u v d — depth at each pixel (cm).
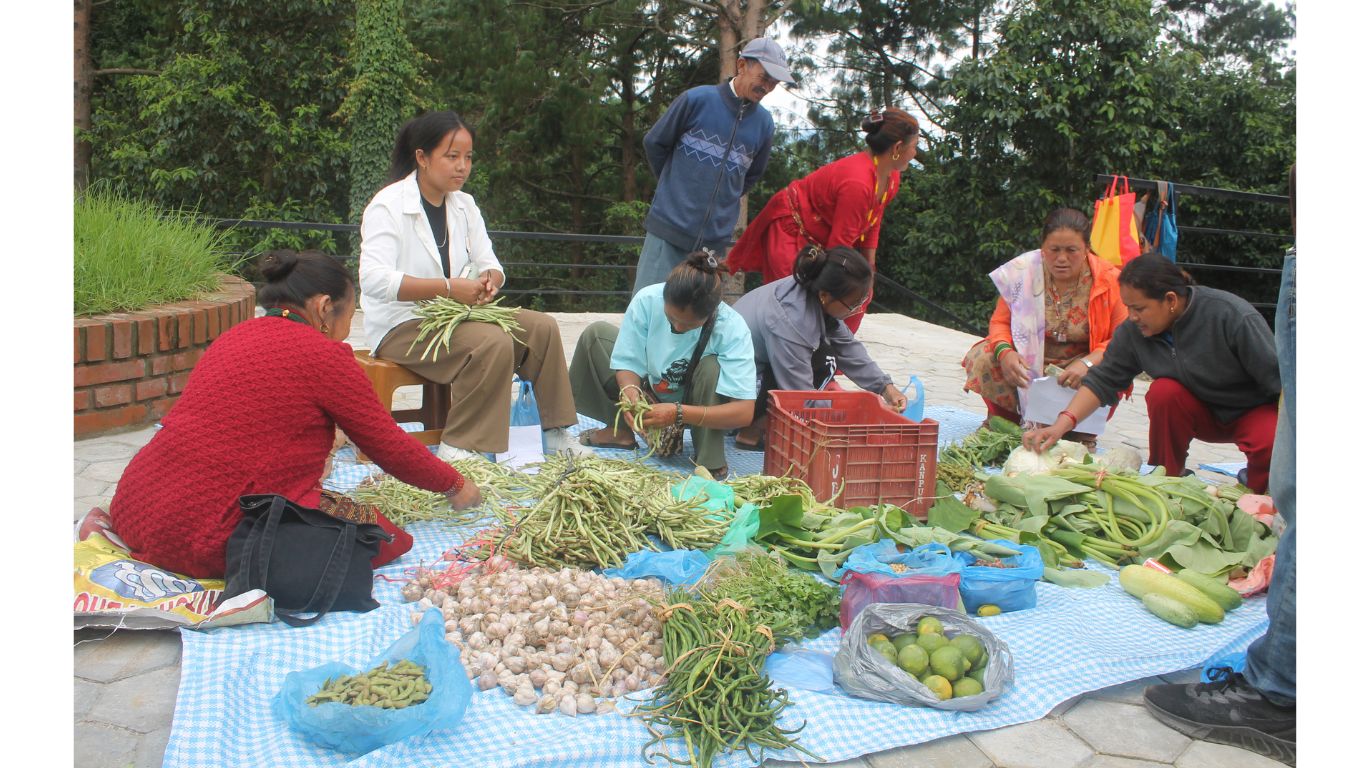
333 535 282
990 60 1506
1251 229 1560
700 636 253
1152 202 716
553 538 317
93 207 578
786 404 424
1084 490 367
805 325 442
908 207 1789
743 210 1373
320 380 291
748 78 515
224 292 582
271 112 1502
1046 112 1434
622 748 223
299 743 220
